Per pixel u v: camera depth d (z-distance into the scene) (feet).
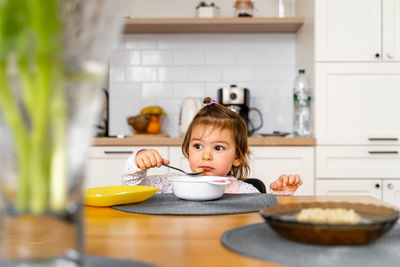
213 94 9.95
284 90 9.93
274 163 8.30
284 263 1.51
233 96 8.99
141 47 9.95
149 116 9.04
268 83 9.95
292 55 9.96
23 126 1.17
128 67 9.93
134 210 2.86
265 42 9.96
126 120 9.88
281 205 2.21
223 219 2.56
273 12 10.00
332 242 1.75
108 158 8.30
